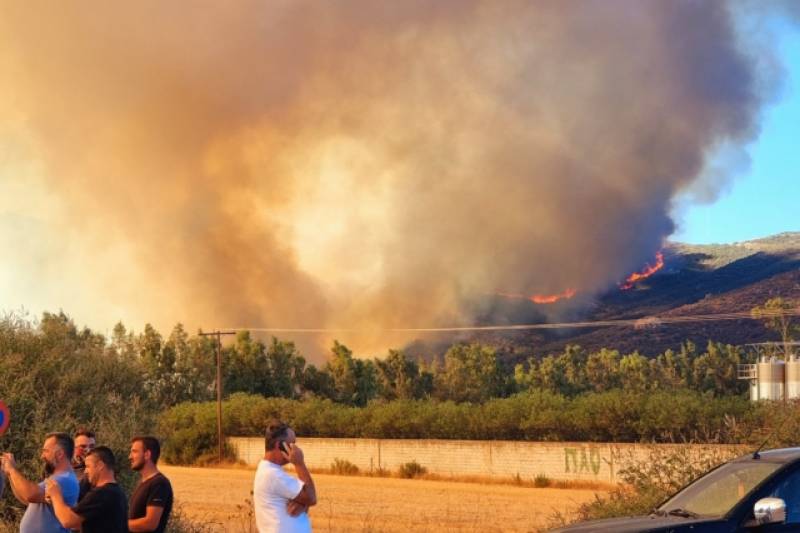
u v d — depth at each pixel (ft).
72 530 31.35
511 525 81.66
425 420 173.68
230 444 205.16
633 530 29.01
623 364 416.05
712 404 141.79
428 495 123.54
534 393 166.40
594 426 150.61
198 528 65.26
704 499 30.99
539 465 150.10
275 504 28.19
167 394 296.10
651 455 54.90
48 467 30.83
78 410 52.95
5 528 45.01
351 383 350.23
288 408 198.59
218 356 206.18
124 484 51.65
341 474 178.40
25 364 52.49
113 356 58.49
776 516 27.58
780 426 54.44
